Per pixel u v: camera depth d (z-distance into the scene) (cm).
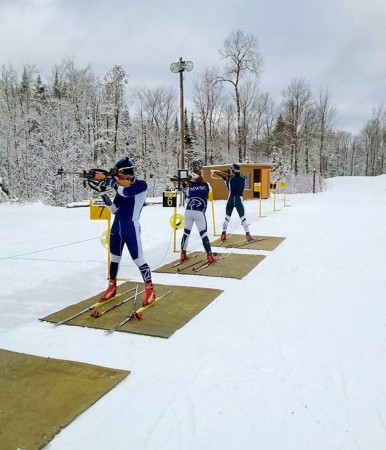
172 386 290
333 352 339
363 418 251
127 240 455
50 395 276
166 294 500
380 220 1118
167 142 3803
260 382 294
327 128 4584
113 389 286
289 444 228
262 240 859
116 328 394
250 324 403
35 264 665
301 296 486
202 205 654
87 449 225
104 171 459
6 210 1577
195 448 226
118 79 3100
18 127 2581
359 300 467
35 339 374
